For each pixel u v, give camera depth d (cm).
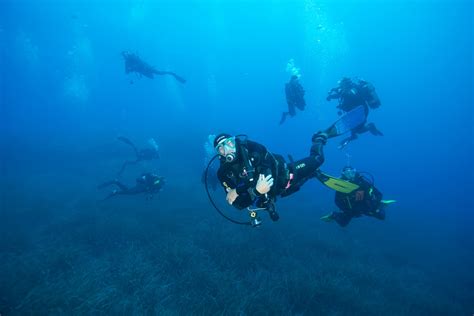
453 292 1016
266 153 250
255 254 877
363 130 671
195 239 958
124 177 1891
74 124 4678
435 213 2623
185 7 10712
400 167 6781
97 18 9812
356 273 917
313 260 952
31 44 10175
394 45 13512
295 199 2064
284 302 688
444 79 12962
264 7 11312
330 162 5306
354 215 634
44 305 562
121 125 4250
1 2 5944
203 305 626
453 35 11794
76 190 1561
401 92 13875
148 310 593
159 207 1306
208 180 1120
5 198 1368
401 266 1163
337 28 12669
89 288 626
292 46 14738
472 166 7975
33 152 2470
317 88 12362
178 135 3188
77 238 947
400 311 766
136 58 1405
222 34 14975
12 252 839
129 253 816
